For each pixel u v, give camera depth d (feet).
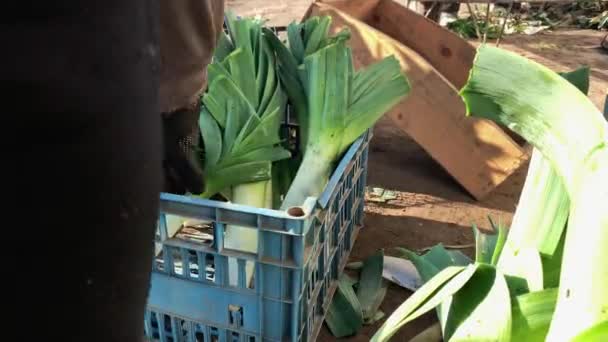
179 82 2.54
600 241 2.09
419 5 14.85
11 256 1.20
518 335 2.81
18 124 1.12
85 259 1.28
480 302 2.93
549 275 3.23
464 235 5.83
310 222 3.30
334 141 4.65
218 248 3.37
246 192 4.44
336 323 4.45
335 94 4.58
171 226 4.47
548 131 2.53
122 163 1.29
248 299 3.46
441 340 4.08
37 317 1.27
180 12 2.39
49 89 1.13
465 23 14.97
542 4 16.72
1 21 1.09
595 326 2.06
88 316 1.33
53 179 1.19
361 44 6.61
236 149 4.24
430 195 6.66
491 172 6.41
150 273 1.51
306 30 5.53
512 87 2.55
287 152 4.48
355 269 5.13
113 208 1.29
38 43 1.12
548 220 3.16
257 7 14.28
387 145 8.04
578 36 14.93
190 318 3.71
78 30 1.18
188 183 2.96
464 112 6.33
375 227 5.90
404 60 6.39
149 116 1.37
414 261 4.27
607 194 2.13
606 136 2.25
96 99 1.21
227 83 4.23
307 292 3.65
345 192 4.57
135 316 1.47
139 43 1.32
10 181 1.15
